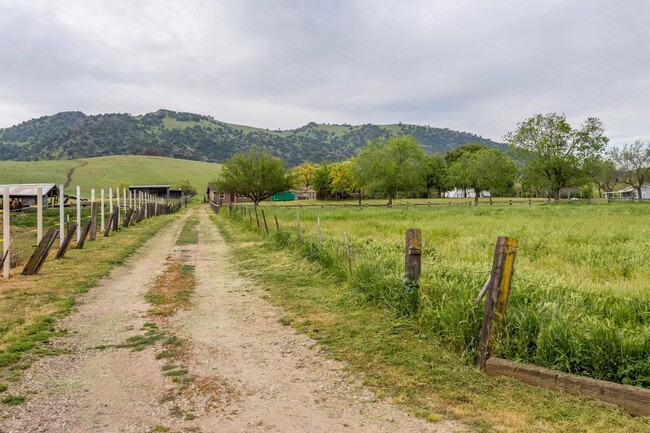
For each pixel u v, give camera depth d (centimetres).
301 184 13362
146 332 728
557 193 6112
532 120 5938
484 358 562
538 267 1046
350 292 933
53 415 444
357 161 7512
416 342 652
